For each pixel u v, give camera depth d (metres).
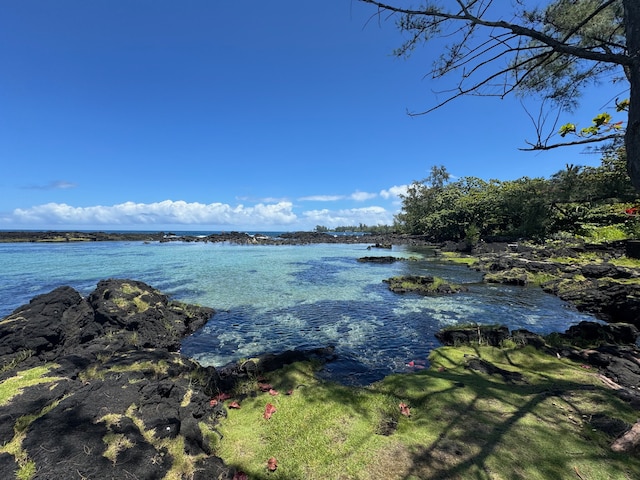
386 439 4.35
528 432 4.27
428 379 6.19
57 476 3.16
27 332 8.86
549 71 5.45
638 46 3.26
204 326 12.11
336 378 7.45
